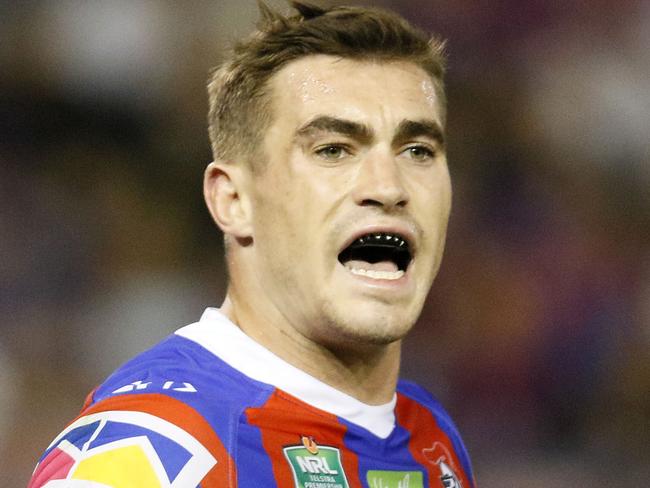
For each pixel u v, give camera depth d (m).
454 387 19.75
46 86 21.05
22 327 18.25
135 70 21.45
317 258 6.62
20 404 17.19
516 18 23.78
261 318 7.00
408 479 7.30
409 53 6.97
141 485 5.82
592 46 24.22
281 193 6.69
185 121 21.23
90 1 21.72
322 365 6.96
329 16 6.98
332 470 6.71
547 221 22.25
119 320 18.78
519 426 19.78
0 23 21.22
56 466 6.07
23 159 20.44
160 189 20.80
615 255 22.11
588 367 20.59
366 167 6.62
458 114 23.00
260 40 6.95
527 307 20.72
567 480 19.05
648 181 23.44
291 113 6.67
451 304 20.53
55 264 19.19
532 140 23.12
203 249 20.42
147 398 6.30
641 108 24.06
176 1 21.83
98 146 21.00
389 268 6.97
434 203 6.90
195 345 6.99
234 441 6.29
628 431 19.95
